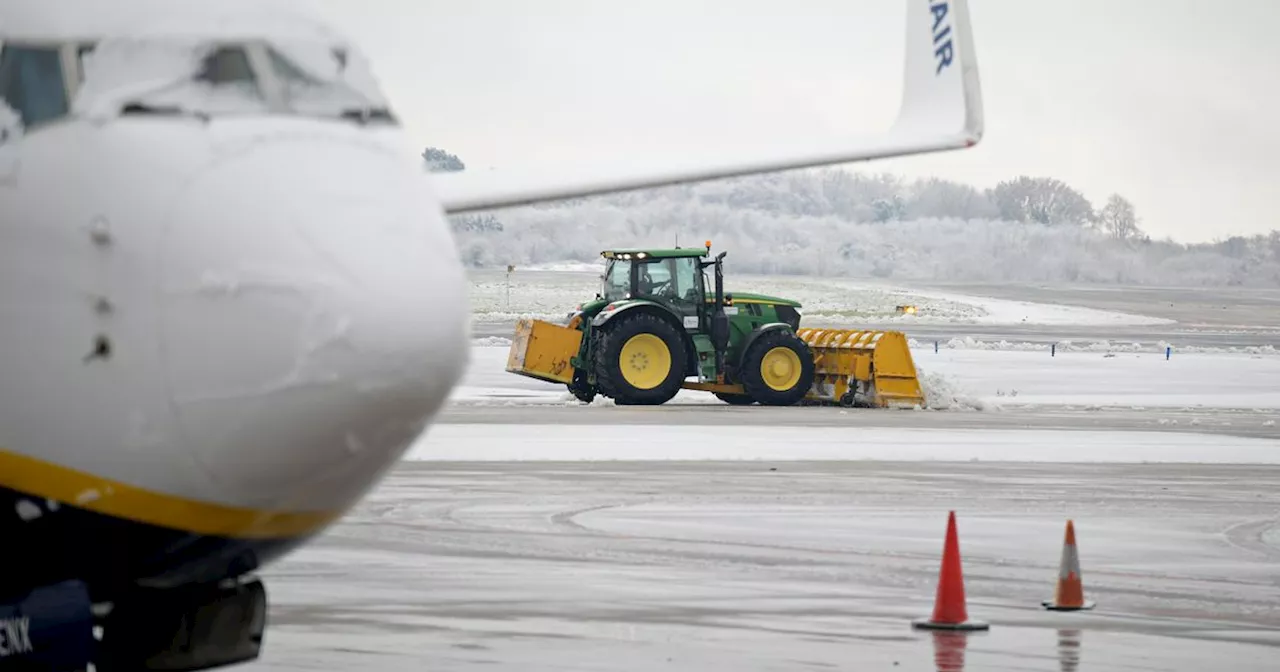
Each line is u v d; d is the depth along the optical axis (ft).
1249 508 89.20
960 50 64.69
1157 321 413.18
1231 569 70.08
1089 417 148.36
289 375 29.73
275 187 30.50
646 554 71.00
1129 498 92.32
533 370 157.17
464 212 53.47
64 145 30.91
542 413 143.13
